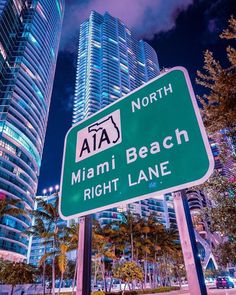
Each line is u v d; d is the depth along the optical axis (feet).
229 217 18.28
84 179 8.52
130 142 7.73
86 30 516.73
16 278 103.65
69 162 9.51
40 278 152.05
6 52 288.30
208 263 220.43
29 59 311.27
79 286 6.95
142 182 6.82
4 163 242.78
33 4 366.22
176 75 7.57
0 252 218.38
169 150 6.64
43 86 333.62
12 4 309.83
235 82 18.16
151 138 7.21
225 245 19.77
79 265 7.29
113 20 547.90
